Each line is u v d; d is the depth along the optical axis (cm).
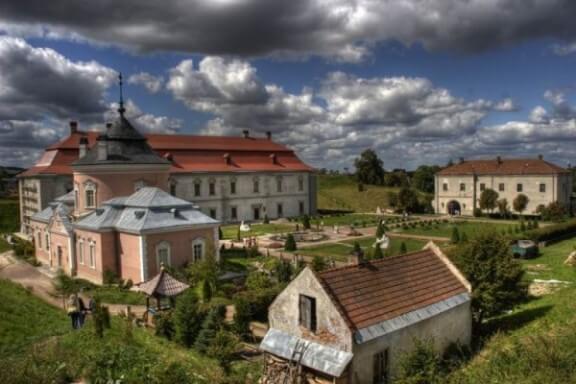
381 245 5609
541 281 3575
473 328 2442
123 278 4147
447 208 9694
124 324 2647
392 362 1836
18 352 1994
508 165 9125
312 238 6506
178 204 4375
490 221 8206
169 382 1566
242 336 2608
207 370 1967
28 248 5628
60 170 6975
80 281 4219
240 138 9788
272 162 9581
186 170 8062
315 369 1734
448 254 2786
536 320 2389
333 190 13075
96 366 1622
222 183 8550
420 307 2002
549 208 7912
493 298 2306
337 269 1922
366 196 12388
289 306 1919
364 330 1747
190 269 3869
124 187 5275
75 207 5369
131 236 4016
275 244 5906
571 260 4134
